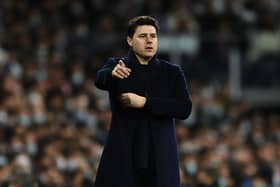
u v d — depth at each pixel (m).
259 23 70.31
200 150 51.69
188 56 65.75
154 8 69.25
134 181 17.53
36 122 49.06
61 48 62.84
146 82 17.75
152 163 17.64
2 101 51.94
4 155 42.56
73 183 41.72
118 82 17.66
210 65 66.25
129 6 69.69
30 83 56.66
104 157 17.72
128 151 17.59
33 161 43.19
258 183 48.94
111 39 64.31
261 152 53.78
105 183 17.61
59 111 53.91
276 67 69.44
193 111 60.03
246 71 68.38
